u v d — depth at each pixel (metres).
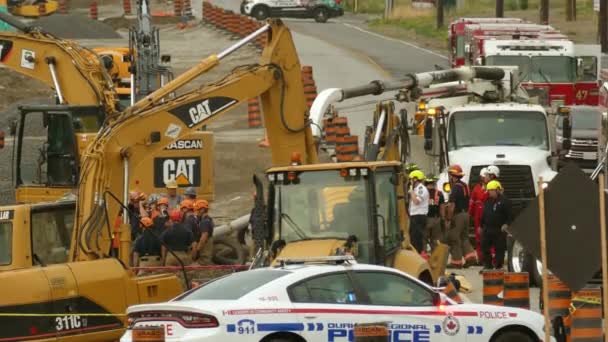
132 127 72.38
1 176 130.25
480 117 106.12
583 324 57.75
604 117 110.06
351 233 68.06
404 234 71.06
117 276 62.41
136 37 136.12
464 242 90.00
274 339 51.91
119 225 69.50
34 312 59.56
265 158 147.62
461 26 183.00
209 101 77.19
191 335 51.00
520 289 65.94
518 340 56.12
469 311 55.41
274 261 63.91
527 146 104.88
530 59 155.50
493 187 86.00
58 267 60.91
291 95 81.69
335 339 52.72
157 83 137.12
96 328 61.47
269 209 69.38
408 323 54.19
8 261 65.00
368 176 68.56
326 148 149.75
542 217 47.06
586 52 156.50
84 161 69.12
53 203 67.06
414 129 116.81
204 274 82.25
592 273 47.22
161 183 107.62
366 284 54.28
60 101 103.62
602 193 46.78
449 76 107.94
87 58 105.25
